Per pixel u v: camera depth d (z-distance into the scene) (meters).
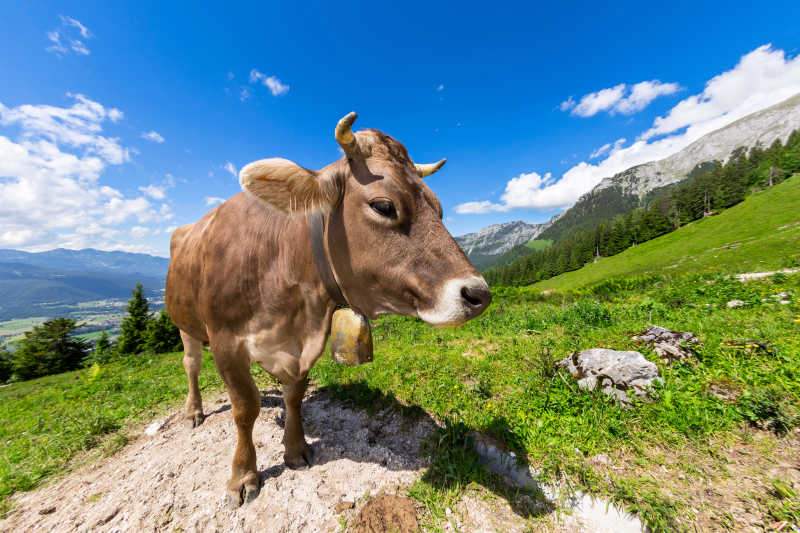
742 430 2.73
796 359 3.42
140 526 2.23
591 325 6.41
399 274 1.81
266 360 2.40
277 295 2.29
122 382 6.70
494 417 3.30
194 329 3.17
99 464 3.19
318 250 2.12
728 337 4.39
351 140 1.80
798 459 2.40
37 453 3.53
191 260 2.65
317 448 3.04
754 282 9.71
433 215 1.86
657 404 3.08
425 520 2.23
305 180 1.84
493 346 6.03
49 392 8.27
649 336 4.39
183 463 2.89
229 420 3.80
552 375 3.99
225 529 2.19
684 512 2.11
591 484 2.39
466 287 1.63
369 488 2.51
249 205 2.49
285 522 2.22
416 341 7.07
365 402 3.93
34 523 2.39
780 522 1.98
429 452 2.91
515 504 2.37
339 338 2.15
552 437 2.88
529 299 14.97
